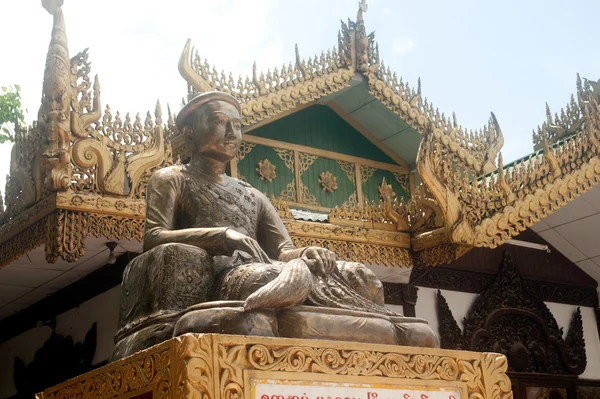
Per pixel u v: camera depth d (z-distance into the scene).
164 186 6.14
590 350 16.62
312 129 14.91
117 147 10.33
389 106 14.41
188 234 5.74
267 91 12.61
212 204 6.20
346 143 15.30
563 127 15.21
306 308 5.21
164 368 4.60
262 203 6.64
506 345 15.40
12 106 14.45
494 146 15.66
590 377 16.39
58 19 10.17
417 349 5.27
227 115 6.33
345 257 12.34
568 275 16.73
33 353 14.52
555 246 16.61
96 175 10.09
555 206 13.02
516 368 15.36
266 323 4.99
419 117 14.71
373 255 12.57
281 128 14.52
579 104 14.48
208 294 5.58
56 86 9.90
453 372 5.39
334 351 4.91
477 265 15.45
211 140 6.26
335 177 14.91
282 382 4.66
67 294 13.37
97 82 10.34
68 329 13.59
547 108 15.51
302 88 13.05
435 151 12.16
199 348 4.45
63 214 9.81
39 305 14.10
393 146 15.63
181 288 5.48
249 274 5.38
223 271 5.68
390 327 5.44
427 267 13.68
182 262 5.52
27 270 12.23
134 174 10.30
